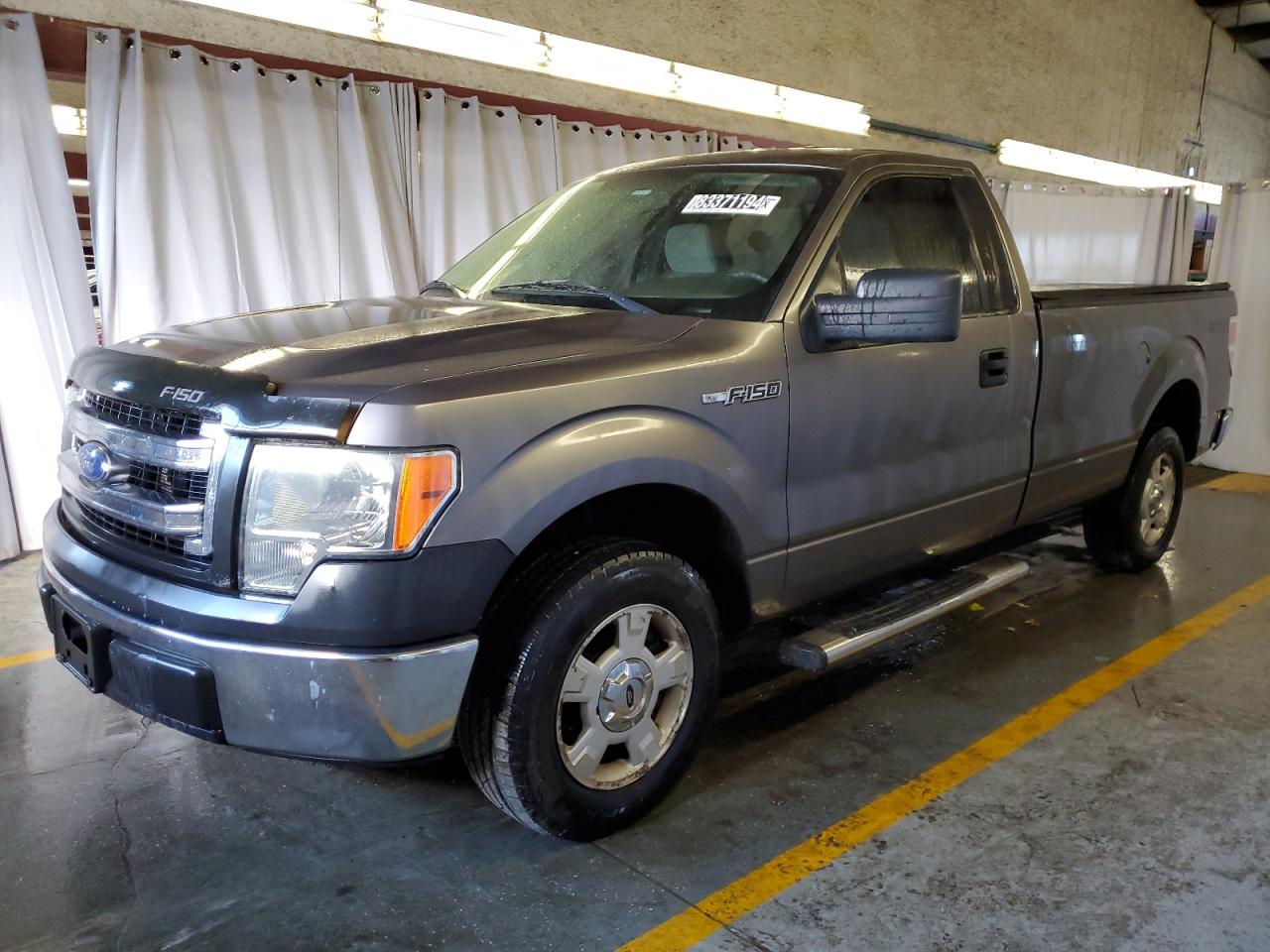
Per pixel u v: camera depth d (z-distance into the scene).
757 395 2.73
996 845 2.63
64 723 3.31
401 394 2.16
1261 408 7.28
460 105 6.79
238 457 2.18
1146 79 14.21
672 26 8.05
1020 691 3.59
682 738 2.74
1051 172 12.73
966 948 2.24
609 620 2.50
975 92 11.20
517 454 2.26
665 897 2.42
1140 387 4.39
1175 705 3.47
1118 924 2.32
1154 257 9.84
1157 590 4.68
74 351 5.30
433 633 2.20
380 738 2.17
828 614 3.28
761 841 2.66
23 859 2.56
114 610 2.35
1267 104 18.36
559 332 2.69
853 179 3.16
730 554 2.79
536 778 2.41
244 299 5.91
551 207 3.78
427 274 6.79
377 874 2.51
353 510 2.11
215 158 5.67
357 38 6.41
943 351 3.29
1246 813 2.78
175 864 2.54
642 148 7.96
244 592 2.19
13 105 5.01
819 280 2.96
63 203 5.20
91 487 2.52
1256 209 7.12
